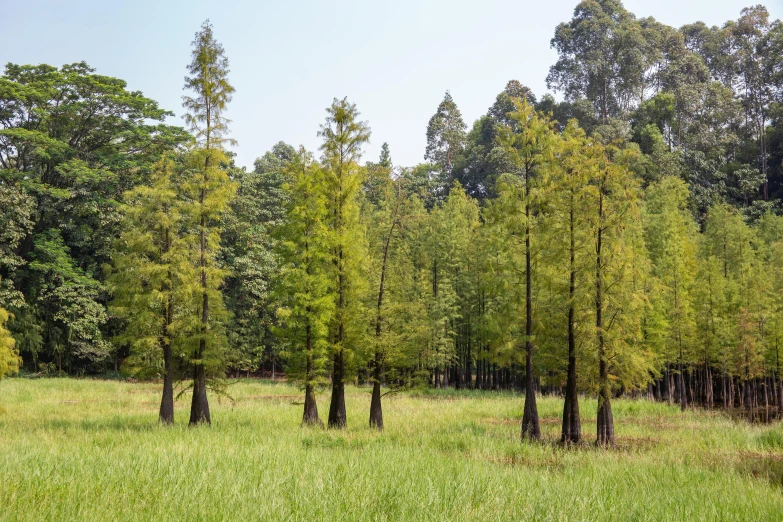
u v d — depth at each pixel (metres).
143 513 9.48
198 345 25.86
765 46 112.75
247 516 9.67
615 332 23.47
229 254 56.66
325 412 32.28
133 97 53.38
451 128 109.94
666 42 108.81
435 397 44.12
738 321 45.41
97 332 51.91
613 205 24.41
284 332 27.11
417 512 10.59
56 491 10.53
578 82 105.88
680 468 17.39
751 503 12.93
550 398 42.44
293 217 26.58
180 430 22.30
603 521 11.17
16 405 33.16
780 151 94.06
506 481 14.08
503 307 26.67
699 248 57.34
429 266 51.44
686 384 64.62
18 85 48.28
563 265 24.80
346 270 26.58
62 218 52.25
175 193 26.08
